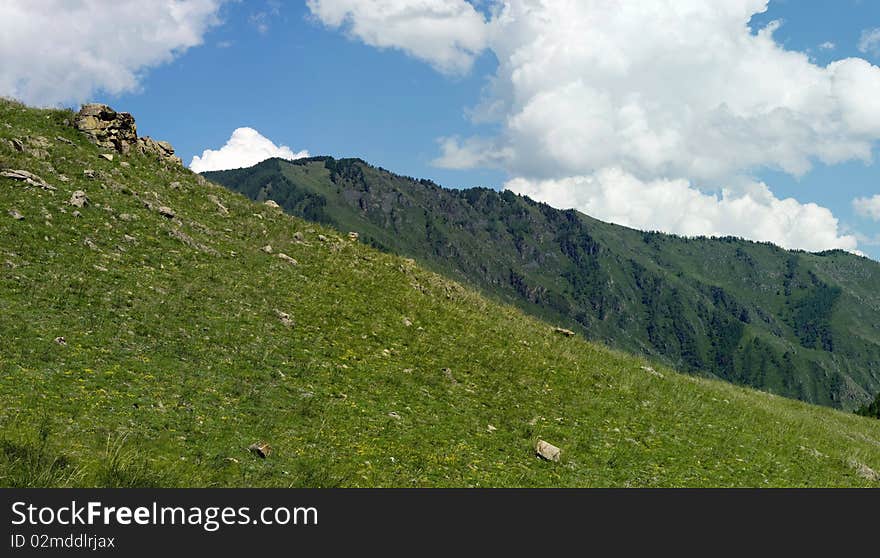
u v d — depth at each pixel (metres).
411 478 16.20
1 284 19.38
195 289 24.31
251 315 24.02
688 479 20.39
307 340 23.73
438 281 39.00
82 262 22.72
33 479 11.01
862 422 46.22
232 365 19.80
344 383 21.27
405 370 23.97
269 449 15.32
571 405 25.27
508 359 28.62
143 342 19.22
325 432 17.38
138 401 15.77
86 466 11.81
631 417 25.48
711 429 26.28
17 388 14.52
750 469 22.52
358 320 27.50
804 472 23.50
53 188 27.25
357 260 36.31
